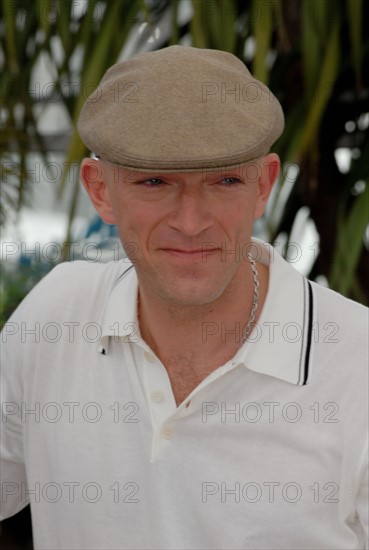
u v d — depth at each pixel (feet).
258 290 6.39
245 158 5.52
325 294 6.57
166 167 5.43
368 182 11.64
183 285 5.80
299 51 12.40
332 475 6.15
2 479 7.95
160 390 6.40
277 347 6.16
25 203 14.90
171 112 5.46
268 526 6.18
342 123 13.70
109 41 11.92
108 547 6.74
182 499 6.34
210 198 5.63
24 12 13.56
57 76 13.10
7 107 13.69
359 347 6.18
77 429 6.78
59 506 7.02
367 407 6.04
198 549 6.38
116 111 5.64
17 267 16.11
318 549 6.28
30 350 7.07
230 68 5.90
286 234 15.56
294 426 6.14
